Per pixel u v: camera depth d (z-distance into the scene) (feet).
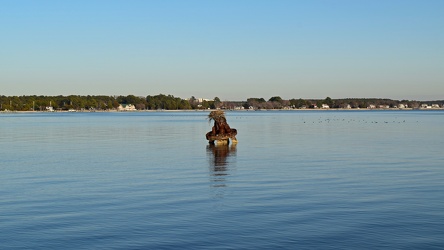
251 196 74.59
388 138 203.62
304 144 173.17
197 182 87.86
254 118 547.90
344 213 63.52
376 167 107.04
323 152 142.10
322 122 409.49
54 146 172.14
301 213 63.67
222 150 150.92
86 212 65.05
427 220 59.93
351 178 91.61
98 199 73.20
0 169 107.76
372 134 233.55
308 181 88.33
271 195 75.25
